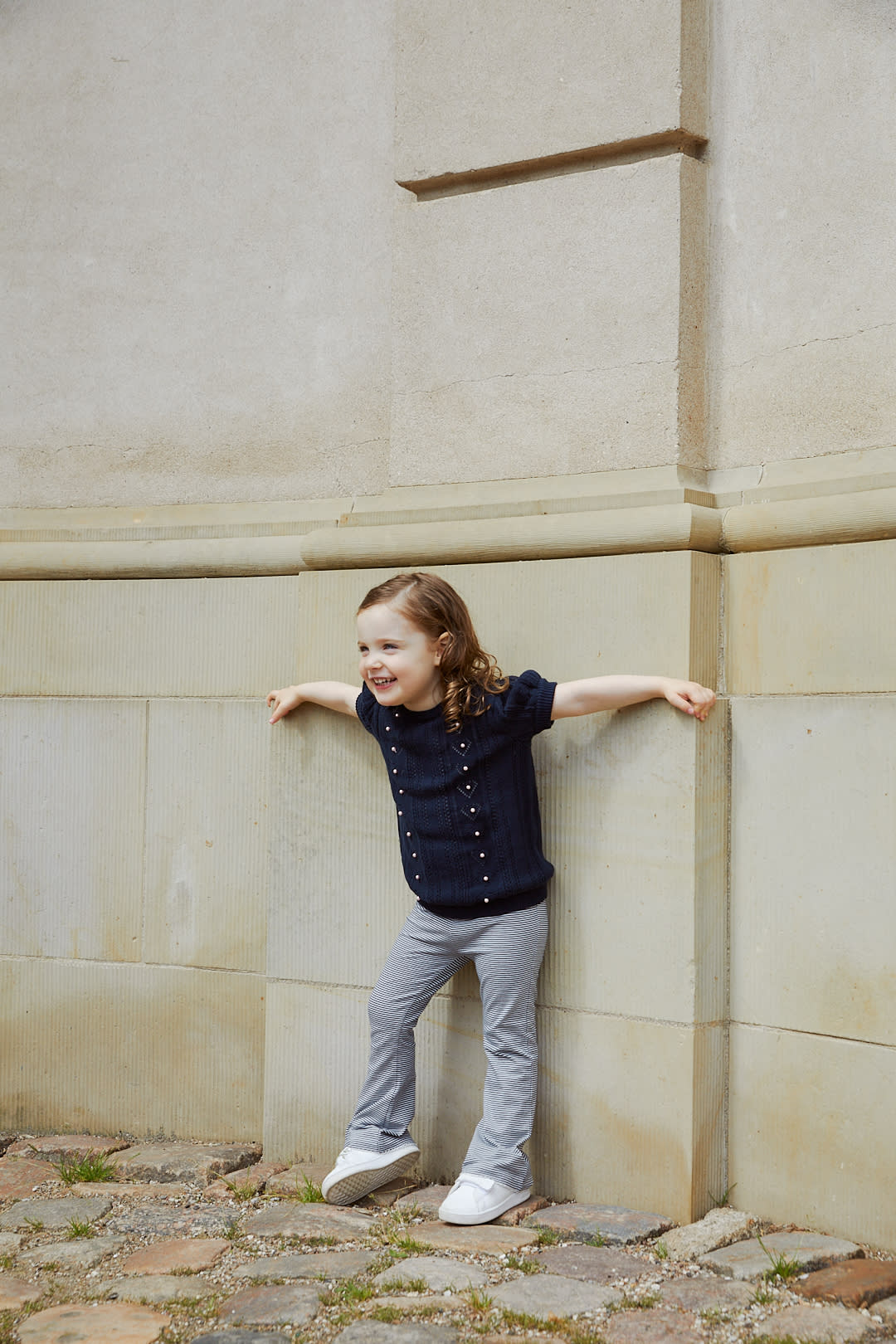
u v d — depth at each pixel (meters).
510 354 3.57
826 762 3.05
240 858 3.84
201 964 3.88
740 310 3.42
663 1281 2.75
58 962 4.01
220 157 4.15
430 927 3.25
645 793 3.17
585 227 3.48
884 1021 2.94
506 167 3.59
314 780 3.61
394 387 3.75
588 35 3.47
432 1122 3.44
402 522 3.61
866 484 3.09
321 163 4.02
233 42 4.14
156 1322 2.60
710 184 3.46
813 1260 2.83
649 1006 3.15
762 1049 3.14
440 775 3.16
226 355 4.12
